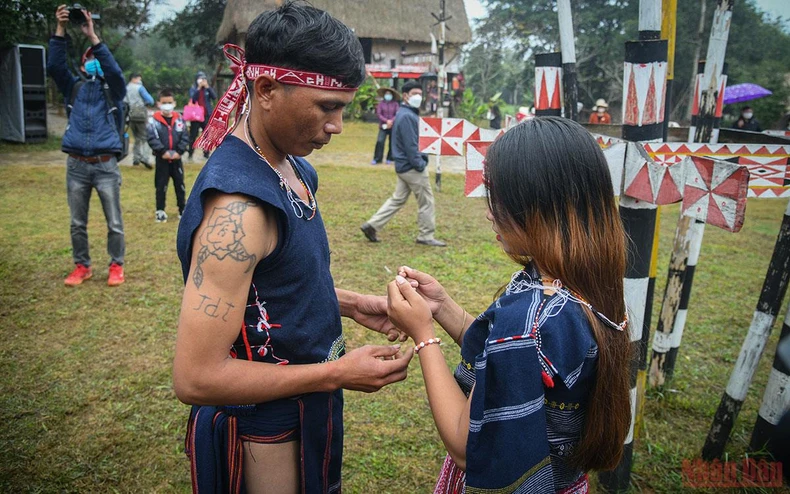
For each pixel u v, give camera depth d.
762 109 22.28
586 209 1.21
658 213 2.53
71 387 3.31
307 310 1.42
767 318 2.56
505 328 1.16
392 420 3.12
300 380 1.35
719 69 3.09
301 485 1.51
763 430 2.77
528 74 41.03
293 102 1.26
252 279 1.33
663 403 3.38
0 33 12.30
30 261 5.46
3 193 8.40
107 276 5.15
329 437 1.56
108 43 29.98
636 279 2.21
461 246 6.52
